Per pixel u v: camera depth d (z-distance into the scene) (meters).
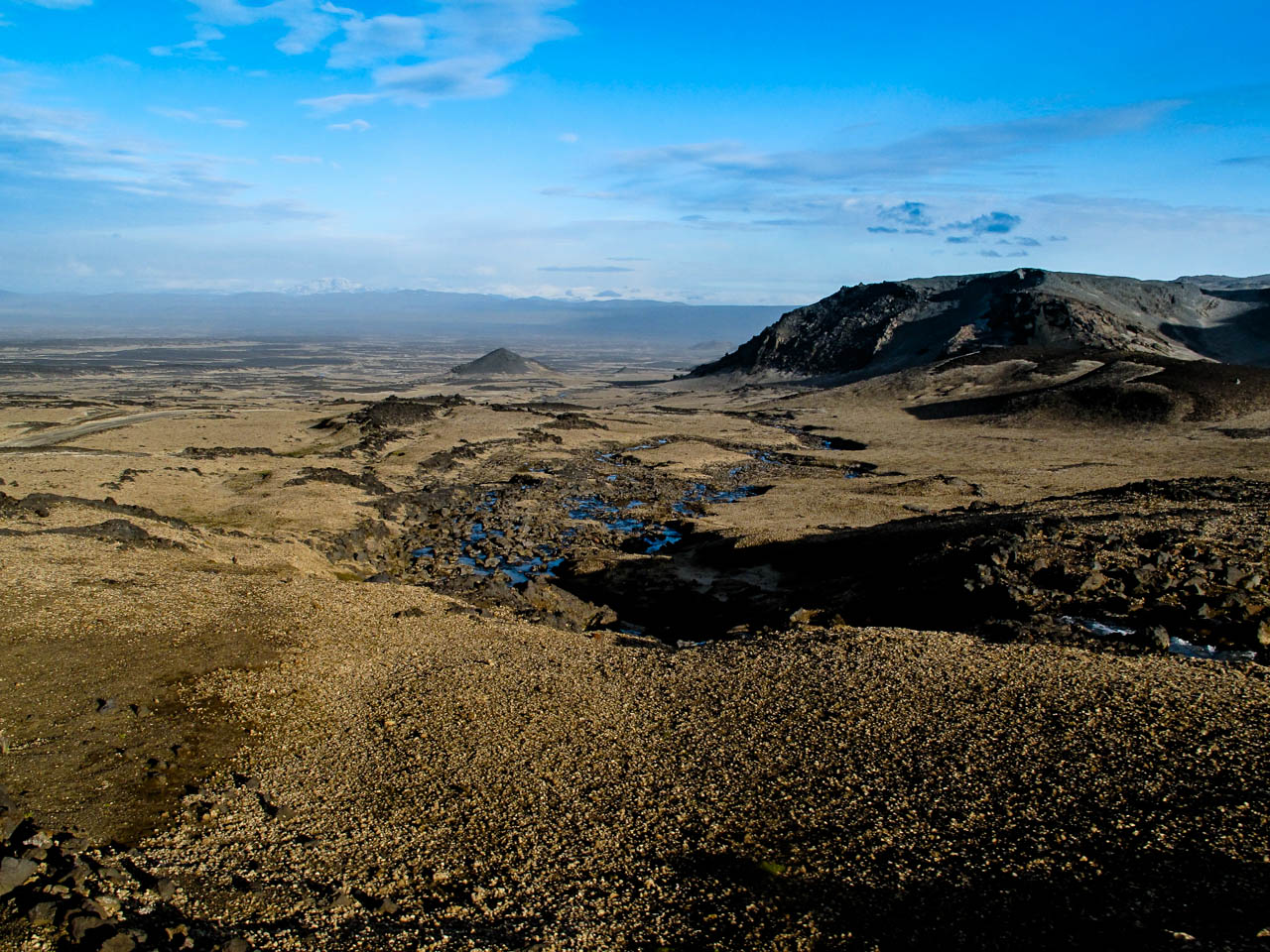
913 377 197.62
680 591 55.66
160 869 18.19
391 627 38.25
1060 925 16.45
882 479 101.06
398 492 91.00
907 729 26.42
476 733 27.41
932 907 17.58
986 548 45.84
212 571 42.69
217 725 26.36
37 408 130.75
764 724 27.75
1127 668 29.95
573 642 38.94
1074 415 143.25
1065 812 20.83
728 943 16.64
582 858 20.17
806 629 39.28
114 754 23.59
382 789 23.56
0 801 19.72
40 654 29.31
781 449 135.12
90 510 52.16
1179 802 20.62
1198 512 52.81
